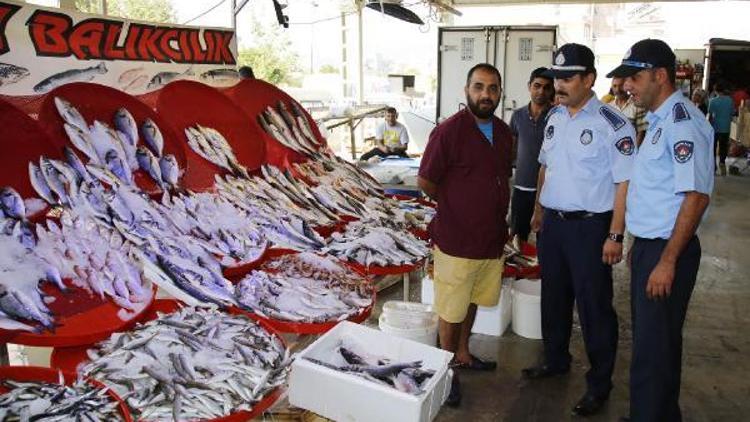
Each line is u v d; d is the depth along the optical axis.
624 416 2.98
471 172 2.74
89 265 1.96
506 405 3.06
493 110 2.73
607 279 2.90
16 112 2.04
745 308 4.68
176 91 3.01
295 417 1.79
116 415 1.42
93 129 2.41
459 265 2.80
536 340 3.86
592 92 2.84
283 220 2.92
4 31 2.35
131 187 2.40
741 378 3.48
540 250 3.14
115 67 2.87
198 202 2.67
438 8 9.64
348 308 2.25
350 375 1.68
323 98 10.34
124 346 1.66
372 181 4.11
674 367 2.43
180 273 2.16
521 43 8.49
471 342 3.81
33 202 1.99
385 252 2.87
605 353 2.96
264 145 3.40
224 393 1.55
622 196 2.71
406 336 2.96
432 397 1.72
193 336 1.77
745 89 14.38
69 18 2.60
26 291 1.75
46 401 1.42
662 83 2.32
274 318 2.09
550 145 2.96
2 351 1.79
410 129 10.97
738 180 11.24
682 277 2.36
